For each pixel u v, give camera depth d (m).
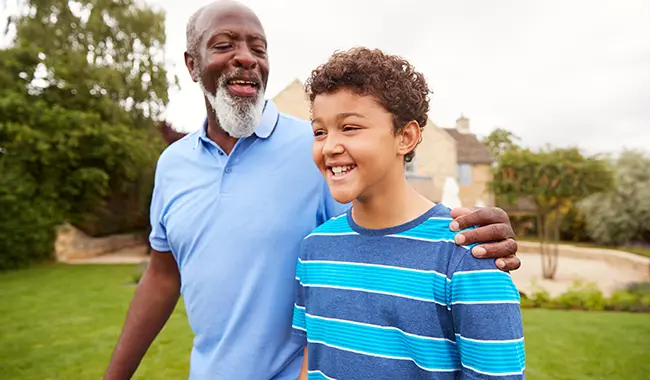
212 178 1.66
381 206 1.25
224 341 1.60
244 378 1.58
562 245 22.22
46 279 11.03
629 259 15.29
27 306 7.79
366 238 1.28
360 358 1.22
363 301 1.23
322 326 1.33
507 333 1.04
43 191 14.62
